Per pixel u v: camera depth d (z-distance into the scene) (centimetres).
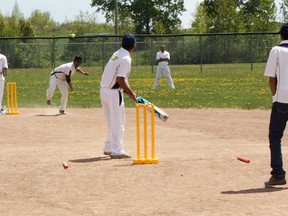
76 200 1027
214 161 1327
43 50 5806
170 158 1373
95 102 2806
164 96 3048
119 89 1391
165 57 3534
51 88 2420
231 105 2572
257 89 3369
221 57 5884
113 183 1142
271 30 7806
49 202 1017
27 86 3872
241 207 959
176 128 1906
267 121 2066
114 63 1380
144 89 3525
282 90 1080
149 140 1680
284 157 1374
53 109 2530
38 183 1152
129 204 994
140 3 9431
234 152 1452
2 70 2373
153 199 1023
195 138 1705
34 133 1838
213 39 6028
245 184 1118
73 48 5769
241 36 6044
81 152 1487
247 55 5878
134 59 5950
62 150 1523
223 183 1128
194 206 972
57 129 1917
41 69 5609
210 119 2127
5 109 2477
